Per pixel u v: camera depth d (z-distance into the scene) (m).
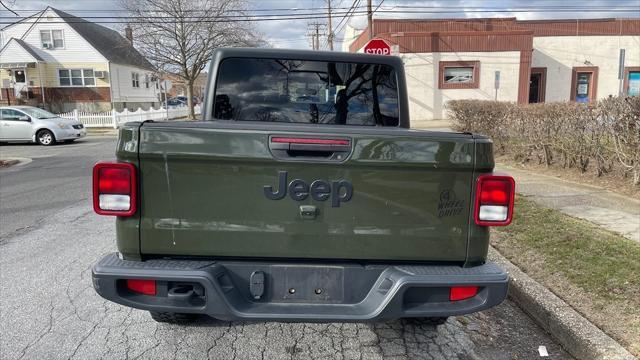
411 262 2.88
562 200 7.16
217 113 4.10
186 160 2.69
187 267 2.70
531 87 30.47
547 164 9.87
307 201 2.75
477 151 2.74
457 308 2.77
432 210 2.78
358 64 4.16
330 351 3.49
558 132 9.41
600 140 8.30
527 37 26.52
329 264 2.85
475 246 2.83
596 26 29.91
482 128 12.31
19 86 36.94
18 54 36.31
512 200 2.77
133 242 2.76
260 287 2.79
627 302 3.82
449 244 2.82
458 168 2.74
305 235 2.78
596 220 6.04
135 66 43.50
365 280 2.86
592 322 3.56
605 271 4.38
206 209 2.74
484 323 3.94
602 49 30.06
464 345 3.58
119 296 2.68
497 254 5.00
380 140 2.71
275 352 3.46
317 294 2.85
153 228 2.75
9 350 3.43
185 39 33.50
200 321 3.91
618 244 5.03
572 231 5.51
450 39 26.36
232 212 2.75
